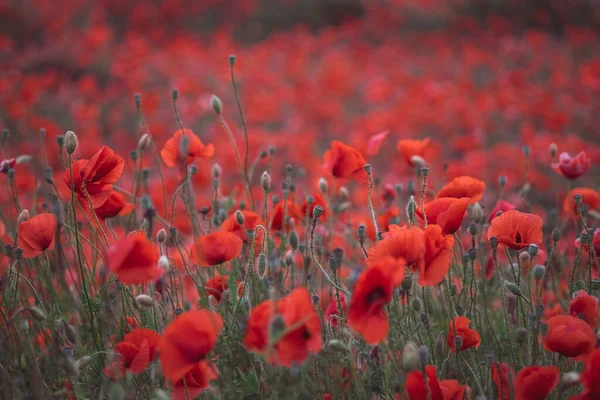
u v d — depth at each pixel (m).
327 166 2.55
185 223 2.92
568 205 2.61
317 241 2.58
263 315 2.12
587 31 11.47
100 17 12.30
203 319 2.14
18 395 2.29
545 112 6.78
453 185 2.36
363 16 13.86
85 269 2.52
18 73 8.48
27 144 5.39
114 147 6.16
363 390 2.28
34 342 2.46
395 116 6.53
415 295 2.34
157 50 10.81
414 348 2.12
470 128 6.49
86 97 7.84
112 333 2.37
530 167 5.23
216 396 2.28
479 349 2.41
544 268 2.29
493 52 11.46
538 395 2.17
